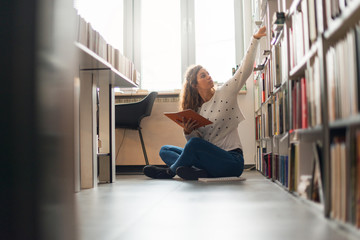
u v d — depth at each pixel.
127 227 1.10
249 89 4.59
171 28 5.11
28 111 0.64
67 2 0.70
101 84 3.02
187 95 3.05
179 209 1.44
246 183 2.52
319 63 1.20
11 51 0.64
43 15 0.65
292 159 1.81
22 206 0.64
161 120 4.59
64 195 0.68
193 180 2.88
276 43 2.40
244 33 4.79
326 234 0.94
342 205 1.00
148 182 2.82
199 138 2.81
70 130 0.69
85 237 0.96
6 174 0.64
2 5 0.64
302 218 1.18
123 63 3.20
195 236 0.96
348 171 0.93
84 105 2.54
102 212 1.40
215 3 5.03
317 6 1.26
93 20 5.12
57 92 0.66
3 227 0.64
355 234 0.90
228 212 1.34
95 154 2.55
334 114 1.04
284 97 2.11
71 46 0.71
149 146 4.58
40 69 0.64
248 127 4.55
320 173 1.28
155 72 5.11
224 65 4.98
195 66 3.05
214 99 2.96
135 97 4.62
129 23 5.10
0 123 0.64
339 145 1.02
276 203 1.54
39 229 0.65
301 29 1.61
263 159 3.41
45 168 0.65
